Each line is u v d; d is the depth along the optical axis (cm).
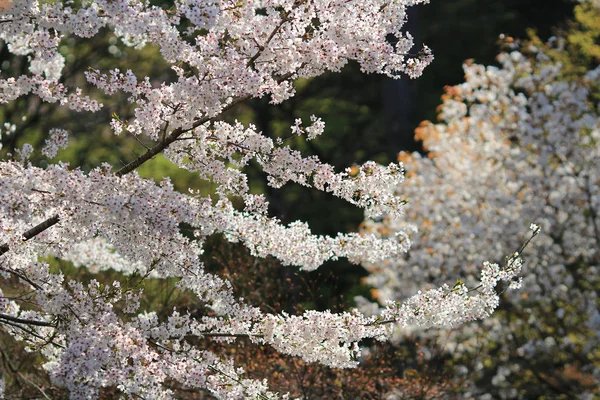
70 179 498
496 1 2566
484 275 575
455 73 2519
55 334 566
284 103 2366
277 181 575
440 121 2400
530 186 1508
